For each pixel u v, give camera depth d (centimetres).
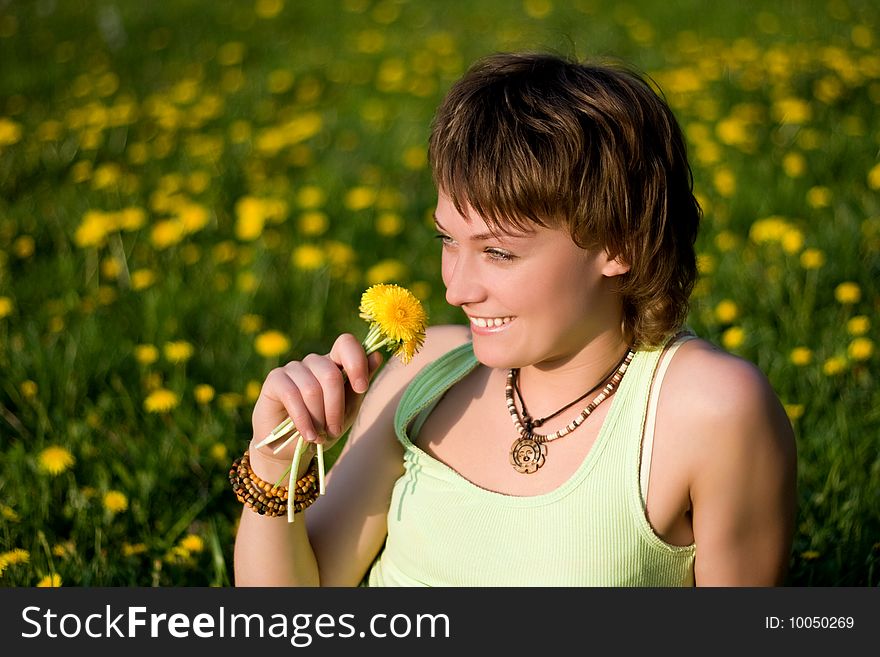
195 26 1466
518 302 291
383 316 296
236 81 1209
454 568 314
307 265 696
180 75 1260
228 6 1562
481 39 1310
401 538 329
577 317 297
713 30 1277
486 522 309
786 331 604
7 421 550
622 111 290
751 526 301
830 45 1161
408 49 1283
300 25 1469
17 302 694
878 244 686
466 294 294
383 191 855
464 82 302
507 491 313
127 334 652
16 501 479
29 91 1207
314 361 303
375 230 803
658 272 301
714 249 713
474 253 294
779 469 299
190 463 514
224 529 473
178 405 555
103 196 863
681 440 295
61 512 479
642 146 292
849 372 553
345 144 988
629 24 1322
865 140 873
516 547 305
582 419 307
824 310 627
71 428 533
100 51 1355
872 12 1309
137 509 477
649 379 304
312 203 803
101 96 1175
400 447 345
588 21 1352
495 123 287
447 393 337
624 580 300
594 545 298
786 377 559
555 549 301
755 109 977
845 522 445
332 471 355
